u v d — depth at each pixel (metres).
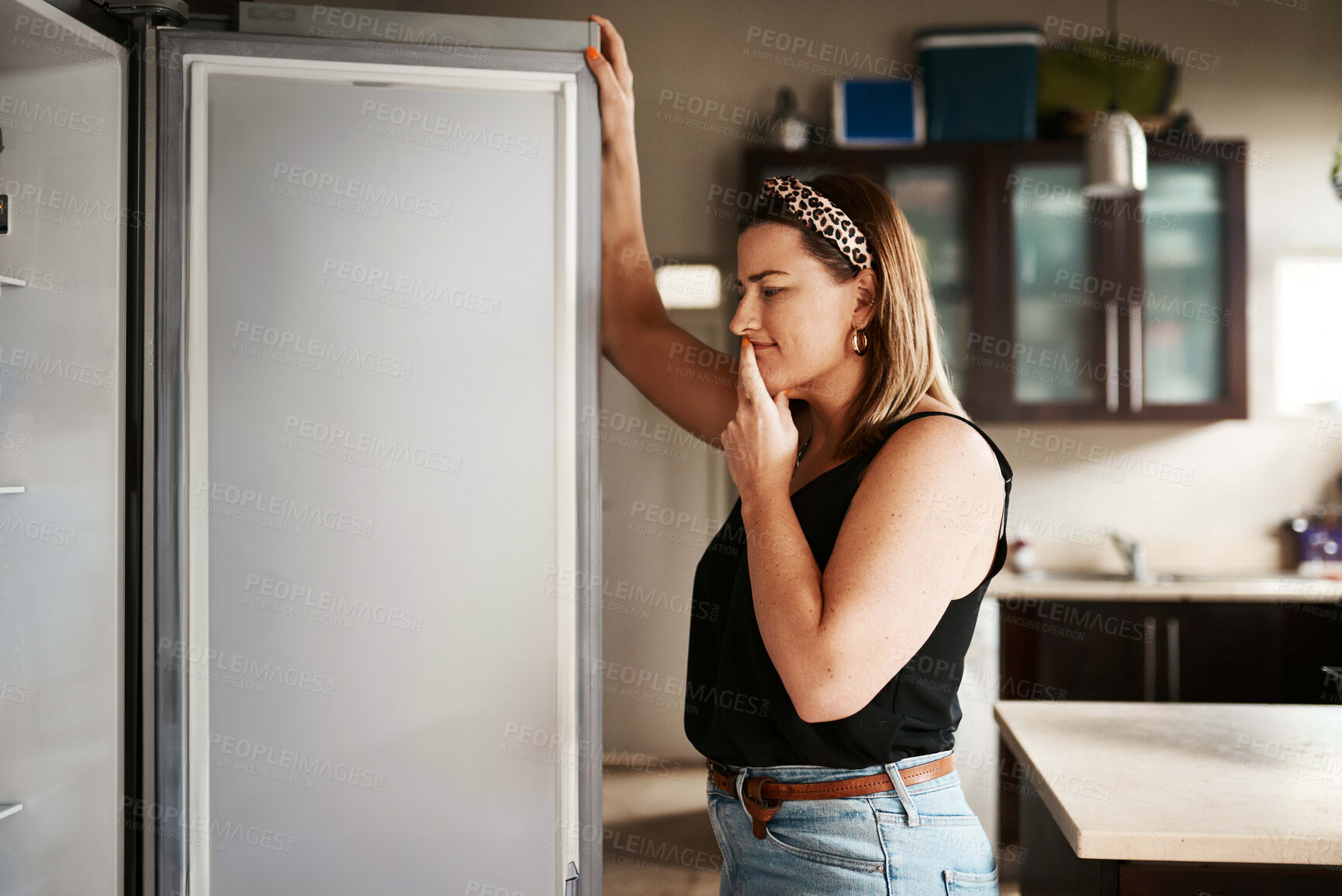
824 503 1.14
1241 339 3.54
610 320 1.57
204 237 1.30
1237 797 1.25
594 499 1.34
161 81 1.29
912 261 1.17
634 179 1.54
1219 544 3.96
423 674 1.34
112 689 1.34
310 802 1.33
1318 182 3.95
